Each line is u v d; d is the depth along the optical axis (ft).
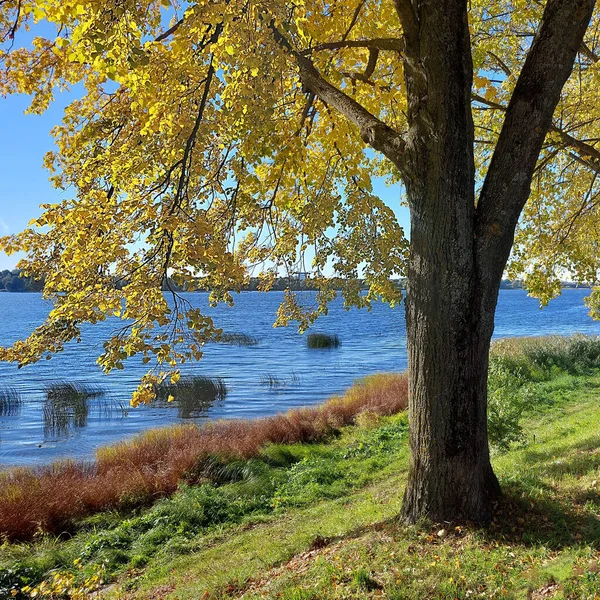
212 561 21.70
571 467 20.33
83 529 29.35
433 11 14.25
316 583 13.94
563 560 12.92
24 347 15.12
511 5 26.05
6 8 13.55
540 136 14.89
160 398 74.18
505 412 27.91
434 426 15.56
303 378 90.02
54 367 108.47
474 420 15.58
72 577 19.03
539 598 11.53
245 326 205.67
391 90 20.56
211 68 14.71
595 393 47.96
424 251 15.30
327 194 23.71
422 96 14.70
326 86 17.01
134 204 14.61
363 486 31.19
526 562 13.39
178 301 13.62
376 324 220.64
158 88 14.76
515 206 15.14
